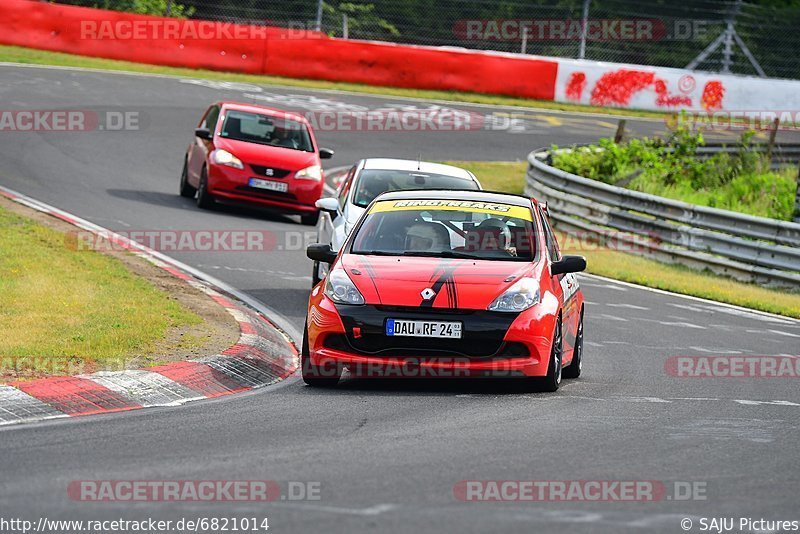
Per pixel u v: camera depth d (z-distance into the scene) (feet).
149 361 100.53
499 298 98.68
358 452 73.92
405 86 434.71
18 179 230.48
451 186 149.07
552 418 88.63
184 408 88.43
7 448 72.33
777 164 352.90
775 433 87.66
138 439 76.48
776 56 506.48
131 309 122.31
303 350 101.71
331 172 299.38
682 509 63.46
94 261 152.46
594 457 75.31
